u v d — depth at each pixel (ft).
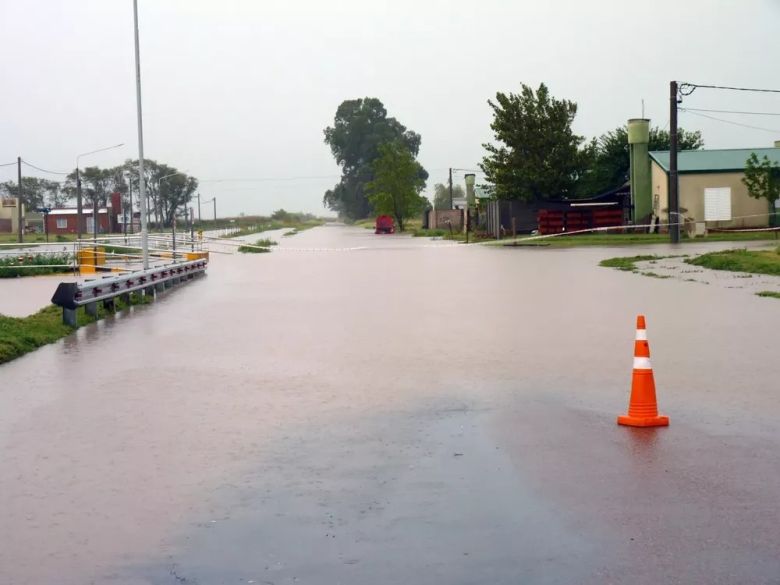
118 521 22.13
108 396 37.27
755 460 26.13
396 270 114.32
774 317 57.06
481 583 17.98
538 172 218.59
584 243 168.55
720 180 186.09
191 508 22.98
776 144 228.63
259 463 26.91
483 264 120.57
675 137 152.05
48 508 23.22
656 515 21.65
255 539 20.74
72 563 19.53
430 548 19.92
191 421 32.45
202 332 57.36
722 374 38.83
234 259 154.81
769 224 185.47
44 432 31.27
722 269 95.50
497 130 223.10
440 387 37.86
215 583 18.33
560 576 18.21
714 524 20.95
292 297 80.74
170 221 478.59
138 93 92.07
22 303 80.89
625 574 18.21
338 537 20.74
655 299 69.62
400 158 369.30
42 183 472.03
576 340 50.01
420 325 58.23
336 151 583.58
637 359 30.81
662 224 174.40
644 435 29.30
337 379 40.11
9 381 41.11
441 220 314.55
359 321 61.26
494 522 21.48
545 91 221.66
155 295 85.97
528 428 30.60
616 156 234.38
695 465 25.77
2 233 357.41
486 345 48.98
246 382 39.78
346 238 279.08
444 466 26.32
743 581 17.76
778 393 34.96
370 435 30.04
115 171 469.98
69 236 285.64
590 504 22.57
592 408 33.42
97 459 27.68
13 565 19.48
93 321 65.10
